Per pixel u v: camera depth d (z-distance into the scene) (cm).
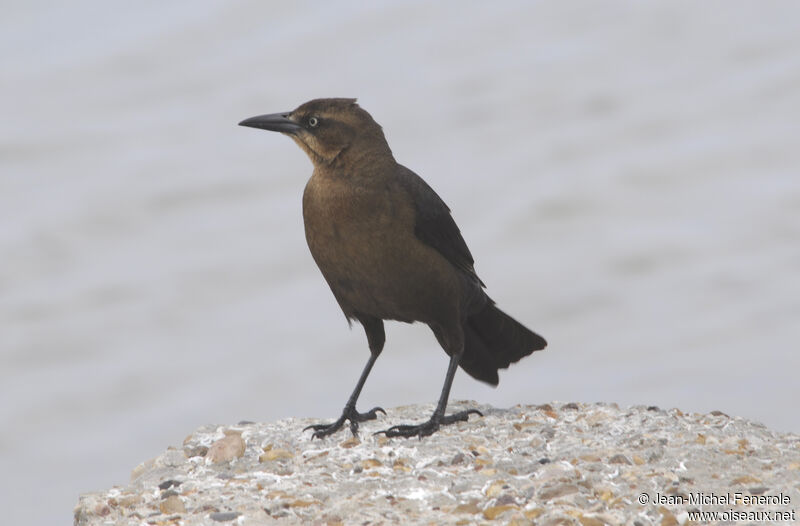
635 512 529
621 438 629
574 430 653
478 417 700
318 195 664
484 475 578
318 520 535
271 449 644
